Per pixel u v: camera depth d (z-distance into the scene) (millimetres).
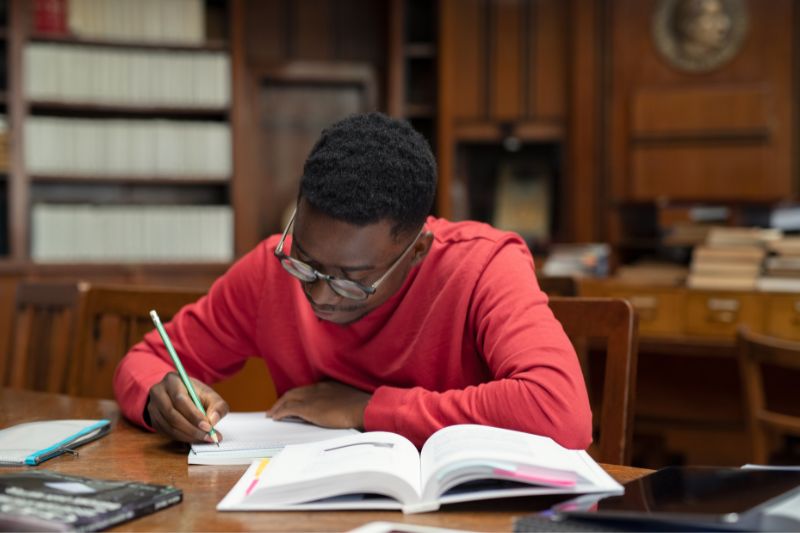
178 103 4906
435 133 5453
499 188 5543
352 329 1366
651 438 3215
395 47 5238
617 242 5027
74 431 1271
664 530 813
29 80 4688
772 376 2908
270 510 928
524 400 1117
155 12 4883
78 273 4570
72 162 4762
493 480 977
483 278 1319
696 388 3152
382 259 1134
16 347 2221
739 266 3004
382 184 1092
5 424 1433
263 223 5352
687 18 5137
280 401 1373
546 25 5395
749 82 5117
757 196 5102
